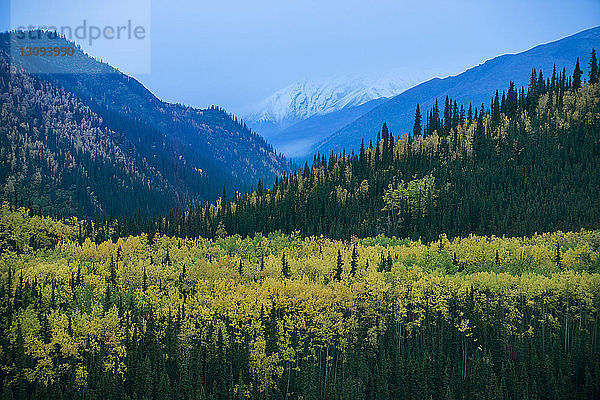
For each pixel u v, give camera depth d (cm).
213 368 13850
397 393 13038
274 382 14088
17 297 16450
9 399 12862
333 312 15250
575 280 15750
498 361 14025
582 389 12594
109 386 13112
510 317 15250
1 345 14362
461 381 13212
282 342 14550
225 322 15188
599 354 13125
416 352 14212
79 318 15100
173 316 15550
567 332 14588
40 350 14112
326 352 14925
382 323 15312
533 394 12744
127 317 15262
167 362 14325
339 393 12988
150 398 13025
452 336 14638
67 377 13912
